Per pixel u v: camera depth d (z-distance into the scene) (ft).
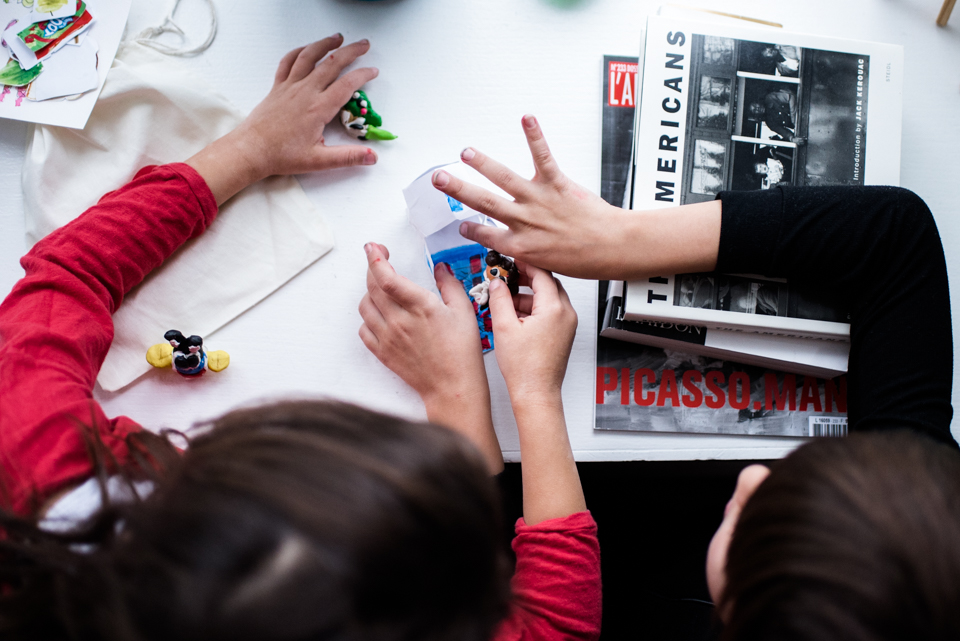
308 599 0.73
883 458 1.00
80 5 1.90
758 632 0.96
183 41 1.97
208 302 1.87
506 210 1.72
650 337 1.87
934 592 0.84
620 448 1.93
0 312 1.54
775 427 1.95
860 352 1.71
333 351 1.89
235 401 1.85
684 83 1.88
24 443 1.29
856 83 1.92
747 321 1.80
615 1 2.07
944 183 2.07
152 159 1.93
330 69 1.91
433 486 0.86
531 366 1.70
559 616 1.45
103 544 0.90
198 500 0.79
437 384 1.77
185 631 0.72
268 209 1.93
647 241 1.71
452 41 2.03
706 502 2.96
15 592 0.88
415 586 0.79
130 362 1.82
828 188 1.72
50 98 1.86
